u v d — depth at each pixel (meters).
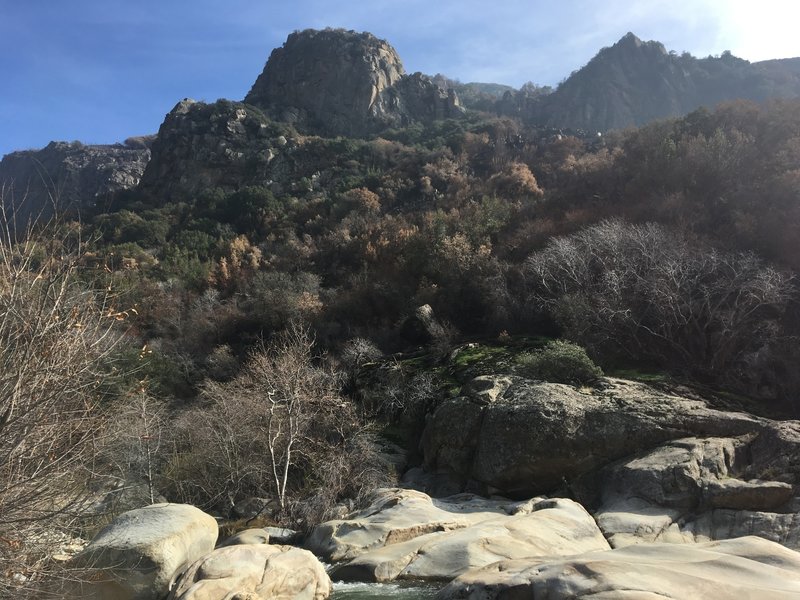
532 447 14.92
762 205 24.22
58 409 5.57
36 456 5.34
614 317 20.92
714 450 12.73
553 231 29.92
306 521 12.57
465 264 29.72
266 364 15.48
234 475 15.88
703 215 25.61
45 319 5.33
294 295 33.84
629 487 12.74
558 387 16.53
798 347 18.34
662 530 10.99
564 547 9.74
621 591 5.65
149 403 18.44
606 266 23.02
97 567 7.59
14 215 5.79
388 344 28.14
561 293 23.83
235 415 16.36
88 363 5.70
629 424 14.42
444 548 9.45
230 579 7.48
